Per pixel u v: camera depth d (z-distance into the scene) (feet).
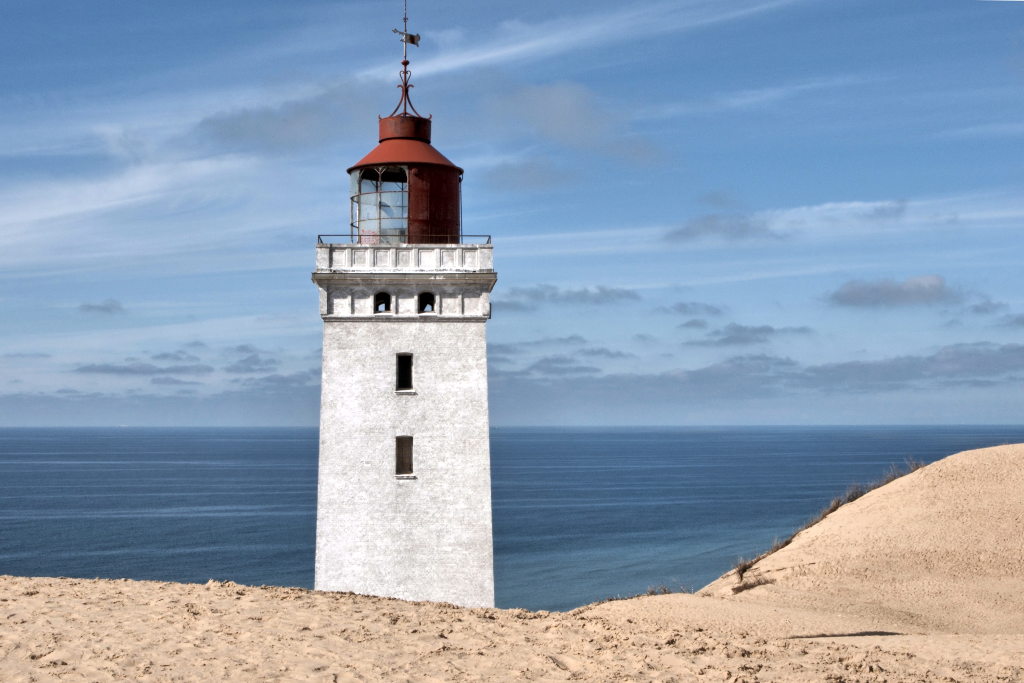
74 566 303.89
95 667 60.08
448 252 109.70
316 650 65.00
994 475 171.22
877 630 119.14
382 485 107.55
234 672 59.93
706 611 124.77
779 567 151.64
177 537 366.63
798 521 400.67
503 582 263.08
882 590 139.44
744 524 393.09
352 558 107.04
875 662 71.05
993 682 66.49
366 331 108.88
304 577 275.59
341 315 108.78
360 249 109.19
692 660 68.28
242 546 340.18
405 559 107.04
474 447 108.06
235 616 72.33
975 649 78.33
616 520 414.62
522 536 361.71
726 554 308.60
